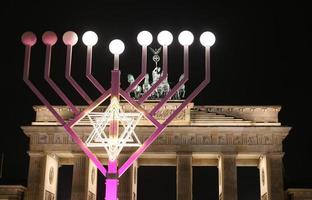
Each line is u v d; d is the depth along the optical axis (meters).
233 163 81.38
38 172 82.00
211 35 31.03
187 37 30.70
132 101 29.83
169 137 82.69
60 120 29.97
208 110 85.19
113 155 28.75
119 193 80.38
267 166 81.31
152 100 82.94
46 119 85.56
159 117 82.62
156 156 86.62
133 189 83.56
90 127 81.75
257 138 82.38
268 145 82.00
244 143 82.12
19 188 85.50
